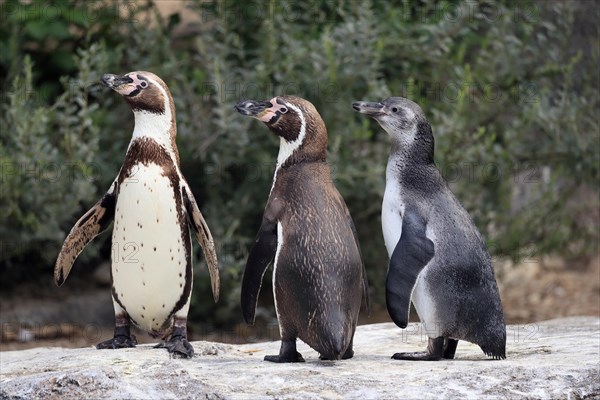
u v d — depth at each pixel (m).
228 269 14.09
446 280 8.83
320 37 14.98
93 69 15.53
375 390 7.94
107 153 15.11
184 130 14.43
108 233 15.30
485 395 8.03
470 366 8.72
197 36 16.16
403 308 8.67
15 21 15.70
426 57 14.91
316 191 8.67
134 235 8.95
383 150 14.78
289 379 8.18
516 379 8.40
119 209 9.01
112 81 8.85
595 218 17.59
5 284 16.17
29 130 13.89
